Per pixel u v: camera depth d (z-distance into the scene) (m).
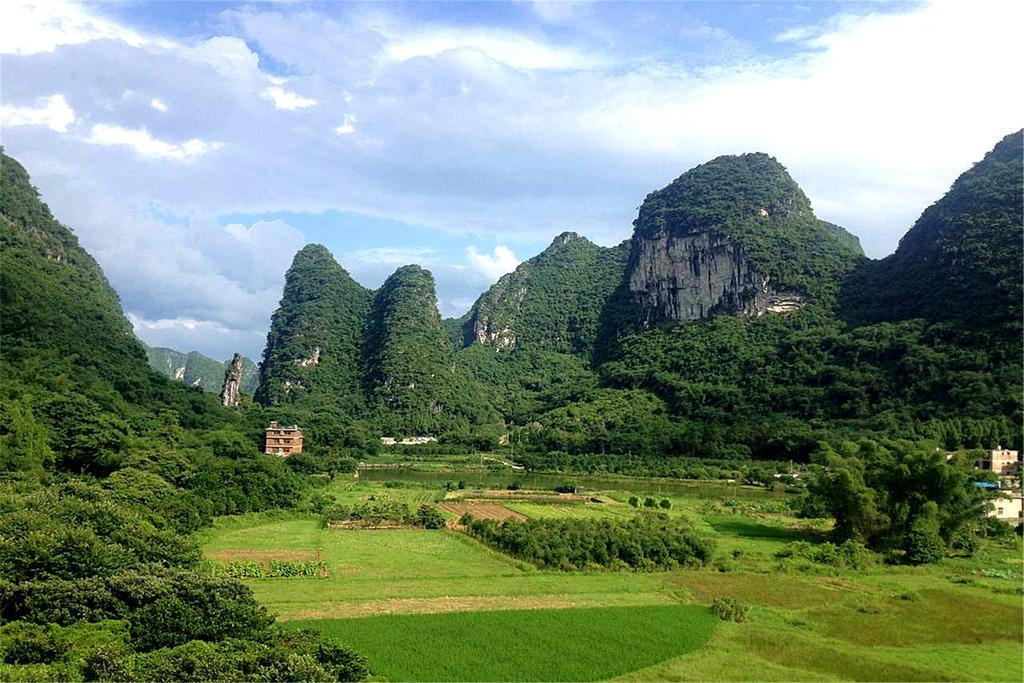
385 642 43.84
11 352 127.81
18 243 167.88
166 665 32.25
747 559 70.25
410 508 98.06
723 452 174.38
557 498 115.38
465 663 41.22
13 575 39.31
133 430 113.56
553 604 53.62
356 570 61.84
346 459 160.62
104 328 162.50
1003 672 43.00
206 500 81.38
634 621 50.03
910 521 77.50
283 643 37.28
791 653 45.00
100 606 37.38
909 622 52.25
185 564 51.47
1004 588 61.91
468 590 56.25
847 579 64.44
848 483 79.56
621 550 66.69
